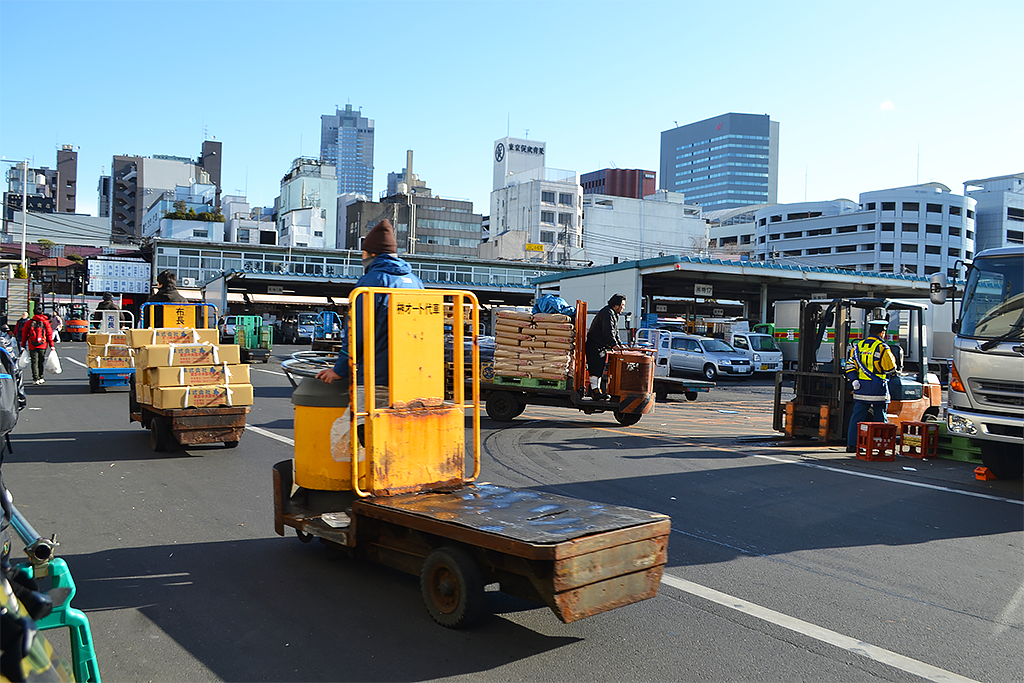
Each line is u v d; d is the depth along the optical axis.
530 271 62.88
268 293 55.84
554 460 9.80
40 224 96.06
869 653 4.08
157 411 9.65
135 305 30.91
